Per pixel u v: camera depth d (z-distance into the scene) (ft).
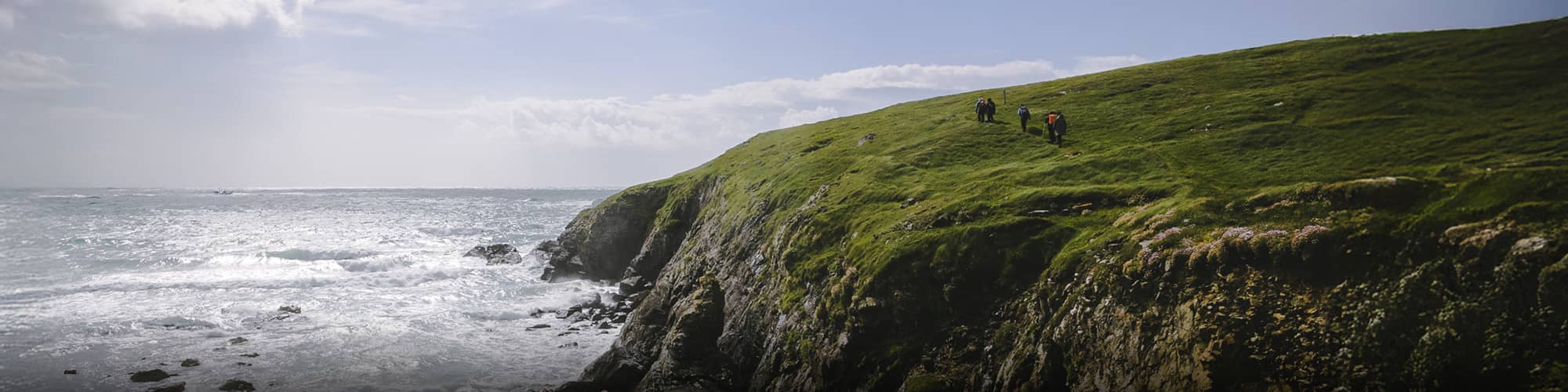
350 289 162.09
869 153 160.25
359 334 120.16
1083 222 84.84
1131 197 90.74
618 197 209.36
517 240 294.46
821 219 111.34
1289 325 56.39
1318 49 204.23
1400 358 51.57
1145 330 62.08
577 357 108.78
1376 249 58.85
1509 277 51.24
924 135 170.60
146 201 615.57
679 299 123.03
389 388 93.91
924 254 84.48
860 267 87.92
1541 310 48.88
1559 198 57.11
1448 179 73.31
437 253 239.71
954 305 78.18
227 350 110.32
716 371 94.02
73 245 241.96
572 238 206.39
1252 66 196.03
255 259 214.28
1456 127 101.50
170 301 145.79
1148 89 188.85
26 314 132.36
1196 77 195.11
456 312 138.21
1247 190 82.64
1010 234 83.46
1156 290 64.23
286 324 127.03
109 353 108.17
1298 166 95.30
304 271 190.08
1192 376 56.39
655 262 176.35
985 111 176.35
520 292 163.84
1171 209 78.38
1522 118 100.53
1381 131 106.52
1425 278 54.49
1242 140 115.65
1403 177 69.72
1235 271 62.49
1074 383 64.44
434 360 106.32
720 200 164.66
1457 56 158.20
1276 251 61.87
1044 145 142.51
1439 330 51.21
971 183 114.42
